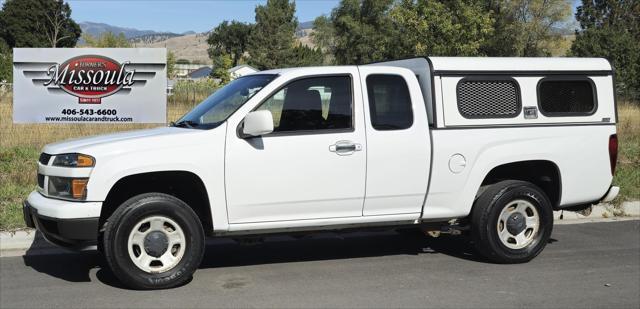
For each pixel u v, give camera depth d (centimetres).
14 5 7738
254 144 560
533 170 682
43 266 636
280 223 576
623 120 1888
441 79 623
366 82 603
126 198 573
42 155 569
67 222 516
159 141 542
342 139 584
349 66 606
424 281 589
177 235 550
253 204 563
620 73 4838
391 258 680
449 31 3275
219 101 615
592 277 606
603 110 678
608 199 690
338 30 6925
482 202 640
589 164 670
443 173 620
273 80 582
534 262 662
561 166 658
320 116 587
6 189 878
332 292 553
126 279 536
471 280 593
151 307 510
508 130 641
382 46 5050
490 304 522
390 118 607
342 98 595
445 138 620
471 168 630
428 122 624
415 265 649
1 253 687
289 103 580
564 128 659
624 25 7125
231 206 557
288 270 628
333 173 582
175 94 2053
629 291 562
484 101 638
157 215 541
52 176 540
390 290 560
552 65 662
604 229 830
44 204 531
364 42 6600
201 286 569
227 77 6166
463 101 630
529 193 648
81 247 536
